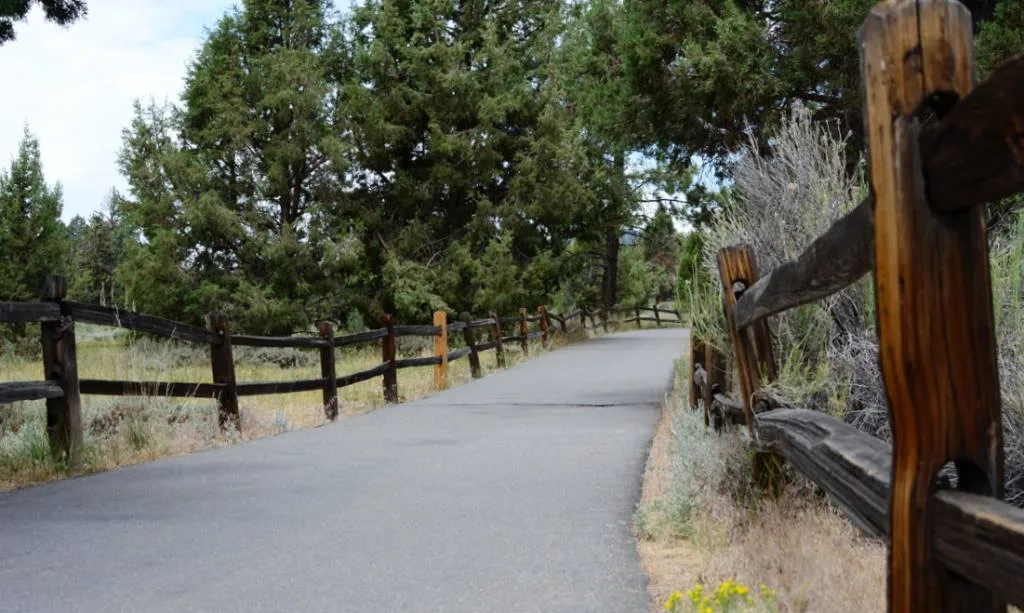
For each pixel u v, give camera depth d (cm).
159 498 645
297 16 2956
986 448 198
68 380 770
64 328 768
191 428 955
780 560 388
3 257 2903
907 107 198
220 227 2794
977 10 1055
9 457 766
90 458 789
